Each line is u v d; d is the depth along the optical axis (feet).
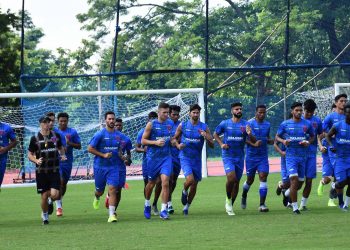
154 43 178.70
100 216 96.89
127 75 173.27
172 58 179.63
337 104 100.53
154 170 91.04
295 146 93.66
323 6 170.71
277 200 111.45
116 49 171.42
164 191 90.33
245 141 95.55
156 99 179.83
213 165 201.98
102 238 75.87
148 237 75.56
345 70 178.29
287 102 184.03
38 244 73.15
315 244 68.64
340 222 83.25
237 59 174.29
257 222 84.99
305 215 90.53
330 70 179.42
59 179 89.04
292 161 93.40
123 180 91.40
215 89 169.68
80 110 174.70
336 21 171.22
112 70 170.40
